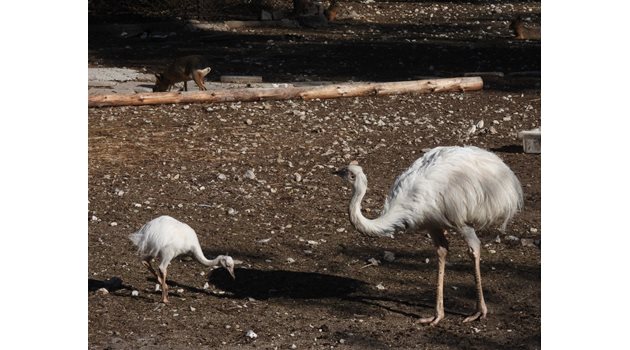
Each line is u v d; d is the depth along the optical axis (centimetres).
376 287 977
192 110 1778
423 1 3475
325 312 912
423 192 841
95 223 1167
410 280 995
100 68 2306
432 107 1833
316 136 1606
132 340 839
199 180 1349
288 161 1451
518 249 1077
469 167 850
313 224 1173
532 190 1288
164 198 1270
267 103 1834
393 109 1809
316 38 2752
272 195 1290
